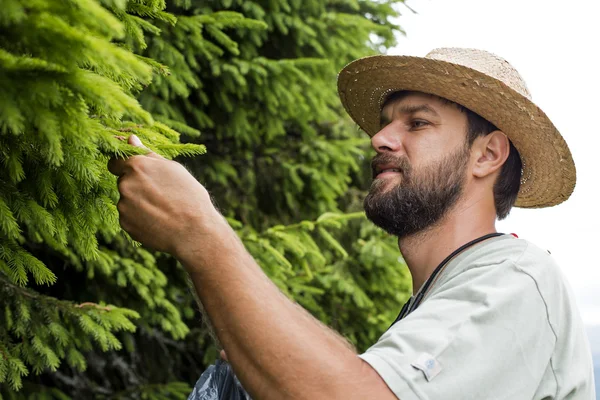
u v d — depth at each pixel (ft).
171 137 5.16
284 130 12.76
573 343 4.11
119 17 4.50
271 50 12.30
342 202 14.67
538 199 5.81
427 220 4.87
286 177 12.81
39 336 6.98
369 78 5.68
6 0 2.87
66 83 3.17
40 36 3.04
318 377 3.45
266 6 11.29
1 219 4.16
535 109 4.88
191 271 3.68
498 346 3.72
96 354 11.12
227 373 4.63
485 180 5.04
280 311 3.58
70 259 9.12
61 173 4.19
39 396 9.04
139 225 3.77
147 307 10.17
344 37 12.71
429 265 4.91
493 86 4.81
